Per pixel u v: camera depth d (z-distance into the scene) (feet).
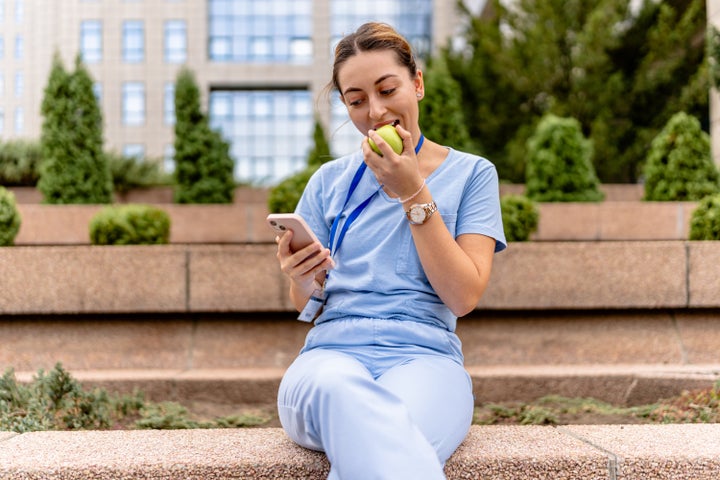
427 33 164.96
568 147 26.12
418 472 5.31
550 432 7.75
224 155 31.17
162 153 161.68
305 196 7.84
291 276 6.89
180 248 14.52
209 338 14.79
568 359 14.43
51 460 6.88
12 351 14.53
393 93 6.75
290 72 168.25
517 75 59.41
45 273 14.43
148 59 163.84
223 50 169.89
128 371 14.28
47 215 26.96
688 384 12.59
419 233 6.45
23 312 14.38
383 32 6.82
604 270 14.38
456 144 24.12
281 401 6.68
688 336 14.48
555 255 14.43
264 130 171.53
